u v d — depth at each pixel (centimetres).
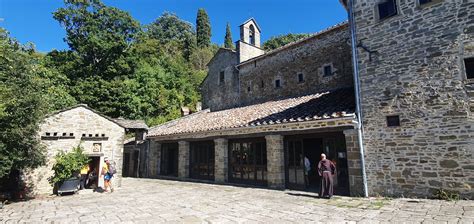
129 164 2188
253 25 2186
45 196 1109
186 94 3616
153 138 1900
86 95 2716
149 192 1173
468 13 748
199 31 6097
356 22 976
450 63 763
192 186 1338
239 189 1177
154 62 3700
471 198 699
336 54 1427
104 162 1312
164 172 1914
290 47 1664
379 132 870
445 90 764
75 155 1188
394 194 822
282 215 695
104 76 3039
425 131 785
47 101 1123
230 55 2133
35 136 1055
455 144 734
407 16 857
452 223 544
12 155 933
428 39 809
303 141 1137
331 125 956
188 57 5278
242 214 720
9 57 1071
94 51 2991
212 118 1722
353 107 964
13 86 994
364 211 693
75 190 1156
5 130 934
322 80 1474
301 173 1124
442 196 737
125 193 1159
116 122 1386
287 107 1299
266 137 1192
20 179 1098
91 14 3048
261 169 1274
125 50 3164
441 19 791
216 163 1452
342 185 1008
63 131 1220
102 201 977
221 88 2180
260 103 1709
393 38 878
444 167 745
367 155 886
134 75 3231
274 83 1742
